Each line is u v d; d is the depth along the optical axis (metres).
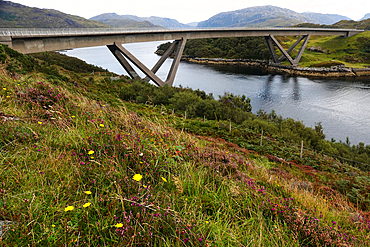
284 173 8.02
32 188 1.89
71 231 1.65
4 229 1.50
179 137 4.16
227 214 2.34
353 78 89.94
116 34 47.06
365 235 2.99
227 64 131.25
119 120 4.24
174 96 35.00
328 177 10.52
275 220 2.50
